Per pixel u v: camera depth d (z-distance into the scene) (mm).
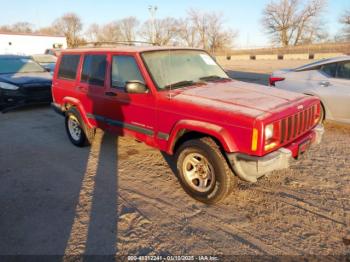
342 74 6004
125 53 4254
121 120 4434
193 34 77562
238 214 3346
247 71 22125
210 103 3387
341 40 59812
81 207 3561
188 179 3650
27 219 3344
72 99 5371
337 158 4805
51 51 23312
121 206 3562
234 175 3330
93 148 5551
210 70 4730
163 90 3852
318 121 4008
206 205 3541
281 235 2980
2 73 9531
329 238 2914
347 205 3457
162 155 5109
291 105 3414
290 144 3359
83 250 2840
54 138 6277
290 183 4008
